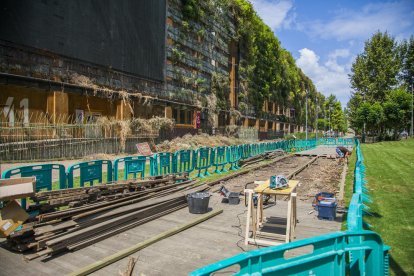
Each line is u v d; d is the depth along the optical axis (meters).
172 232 6.78
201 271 2.59
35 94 19.80
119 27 25.47
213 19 42.47
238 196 9.68
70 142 19.45
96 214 6.65
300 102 98.38
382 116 57.53
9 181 5.61
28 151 17.25
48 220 5.92
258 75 60.34
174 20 33.84
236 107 51.03
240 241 6.43
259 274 2.84
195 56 38.28
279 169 19.86
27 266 5.09
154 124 27.64
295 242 3.05
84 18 22.16
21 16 18.05
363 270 3.71
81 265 5.16
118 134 23.27
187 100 36.34
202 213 8.41
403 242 6.27
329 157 28.53
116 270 5.03
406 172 17.03
